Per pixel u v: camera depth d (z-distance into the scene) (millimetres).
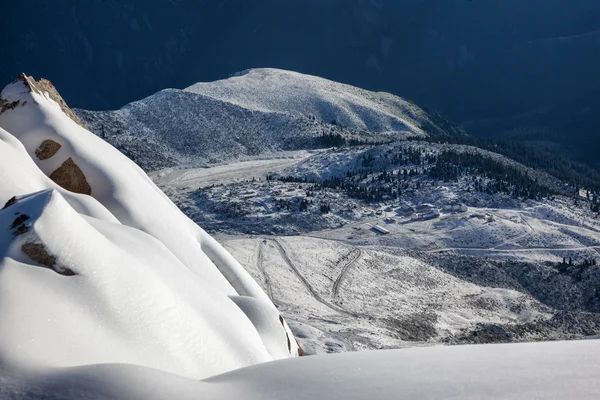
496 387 6562
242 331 13047
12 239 9477
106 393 6496
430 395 6500
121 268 10078
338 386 6984
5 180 15719
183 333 10375
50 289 8750
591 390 6285
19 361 7141
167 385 6871
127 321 9336
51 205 9836
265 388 7082
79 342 8148
